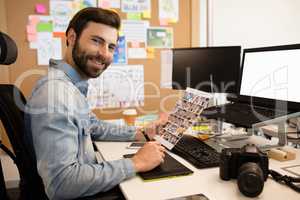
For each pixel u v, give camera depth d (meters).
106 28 1.08
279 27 2.64
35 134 0.89
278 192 0.81
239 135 1.48
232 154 0.89
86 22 1.06
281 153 1.09
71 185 0.85
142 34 2.21
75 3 2.05
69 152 0.88
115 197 0.90
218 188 0.85
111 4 2.12
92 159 1.09
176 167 1.00
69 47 1.11
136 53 2.21
